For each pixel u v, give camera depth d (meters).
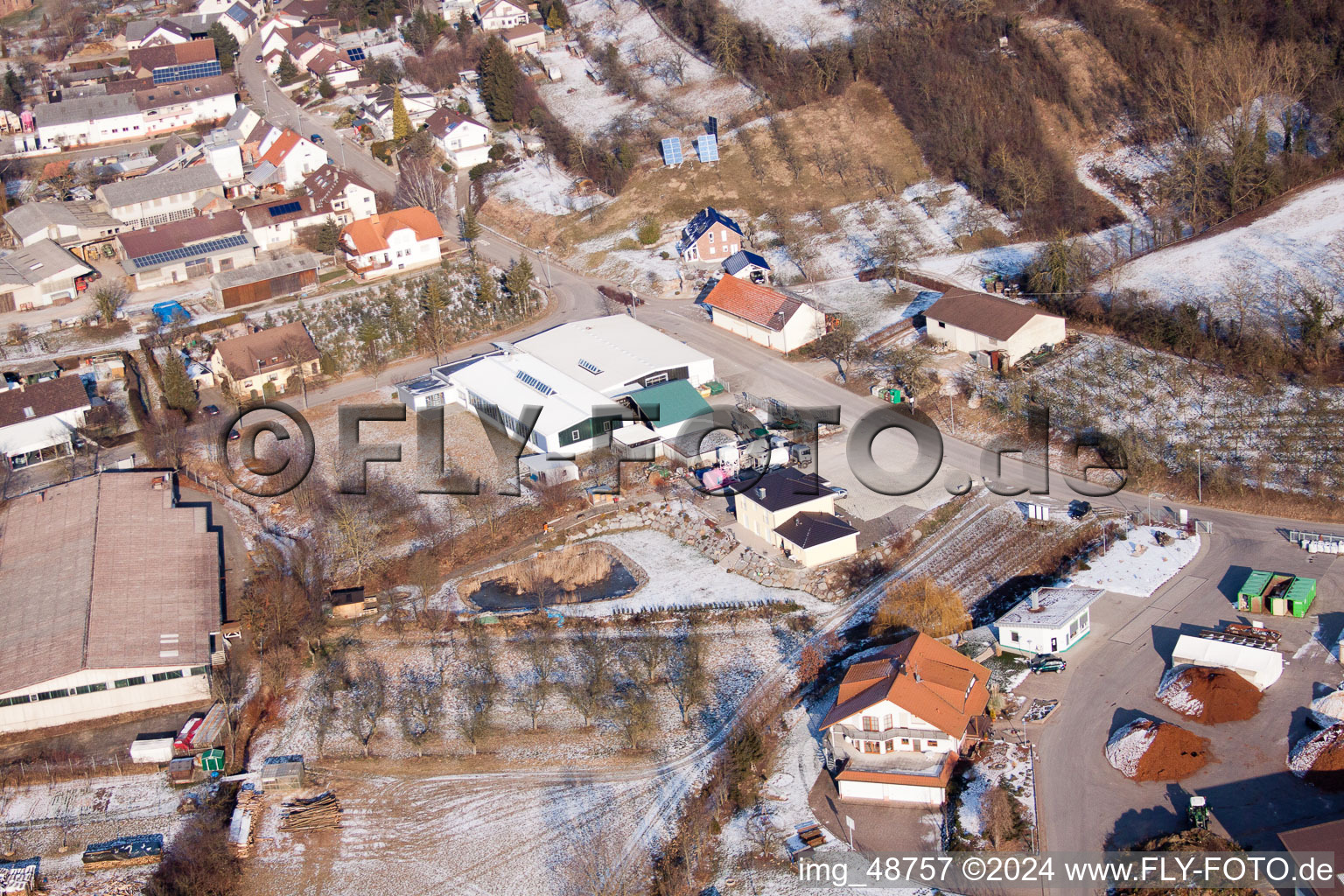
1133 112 126.56
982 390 92.19
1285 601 65.94
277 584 74.88
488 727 63.84
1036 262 107.19
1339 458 78.81
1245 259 100.81
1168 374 89.88
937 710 57.25
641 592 74.50
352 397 101.88
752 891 52.09
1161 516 77.69
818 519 77.62
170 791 60.91
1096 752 57.66
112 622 69.81
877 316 105.50
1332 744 54.94
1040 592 69.38
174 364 98.31
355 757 62.38
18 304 118.81
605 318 107.12
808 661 65.69
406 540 81.56
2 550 78.44
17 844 57.72
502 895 53.41
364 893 54.03
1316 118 118.06
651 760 60.97
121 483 85.56
